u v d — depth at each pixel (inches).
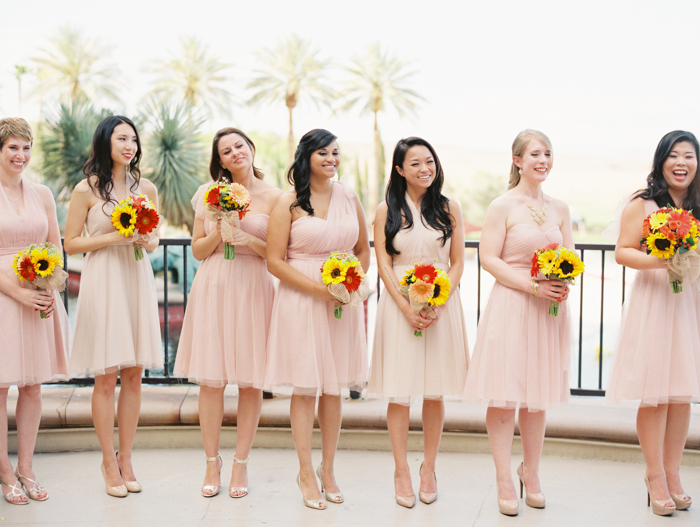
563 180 1956.2
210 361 107.8
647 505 106.8
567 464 125.0
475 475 120.2
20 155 105.6
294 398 107.4
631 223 105.7
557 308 101.0
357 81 1471.5
